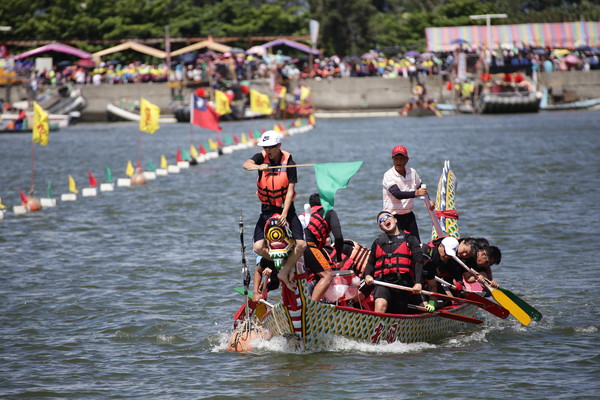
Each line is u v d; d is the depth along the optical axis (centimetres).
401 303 4475
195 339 4500
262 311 4556
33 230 8138
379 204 9181
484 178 11469
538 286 5453
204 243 7231
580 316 4778
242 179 12394
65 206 9881
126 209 9488
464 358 4122
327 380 3806
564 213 8262
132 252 6881
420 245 4484
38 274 6091
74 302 5259
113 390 3716
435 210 5525
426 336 4506
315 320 4162
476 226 7625
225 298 5338
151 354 4247
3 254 6894
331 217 4366
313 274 4375
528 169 12444
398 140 19550
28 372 3969
